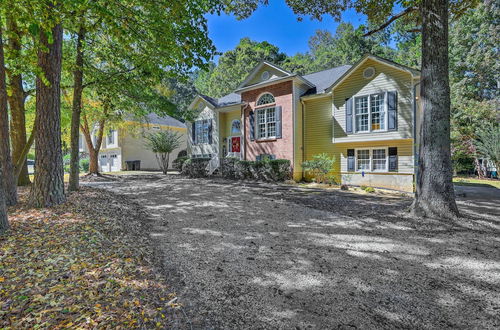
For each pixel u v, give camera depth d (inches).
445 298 110.1
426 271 135.3
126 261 135.3
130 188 442.9
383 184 431.8
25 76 415.2
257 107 638.5
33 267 116.8
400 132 465.7
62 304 89.2
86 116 672.4
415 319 95.9
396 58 1109.7
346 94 531.2
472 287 119.1
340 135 537.3
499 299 109.3
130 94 456.1
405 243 176.6
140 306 95.8
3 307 85.6
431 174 237.1
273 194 381.1
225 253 159.2
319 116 584.1
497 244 174.1
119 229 195.2
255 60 1315.2
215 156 735.7
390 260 149.3
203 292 113.2
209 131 754.2
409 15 375.9
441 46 235.0
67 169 1107.9
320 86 613.6
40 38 239.5
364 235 194.2
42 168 240.8
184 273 131.3
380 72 489.1
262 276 129.4
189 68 312.3
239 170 601.3
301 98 591.2
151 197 353.7
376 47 1204.5
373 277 128.7
